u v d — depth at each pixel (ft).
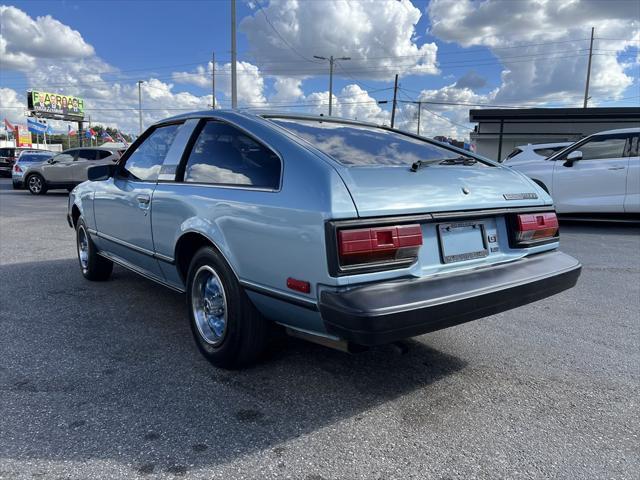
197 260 10.52
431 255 8.80
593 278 18.43
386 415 8.79
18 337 12.30
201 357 11.16
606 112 84.48
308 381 10.03
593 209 28.99
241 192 9.42
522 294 9.40
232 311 9.70
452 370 10.66
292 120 10.93
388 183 8.57
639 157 27.89
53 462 7.36
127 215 13.42
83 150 59.31
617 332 13.03
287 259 8.35
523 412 8.96
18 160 68.13
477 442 8.01
